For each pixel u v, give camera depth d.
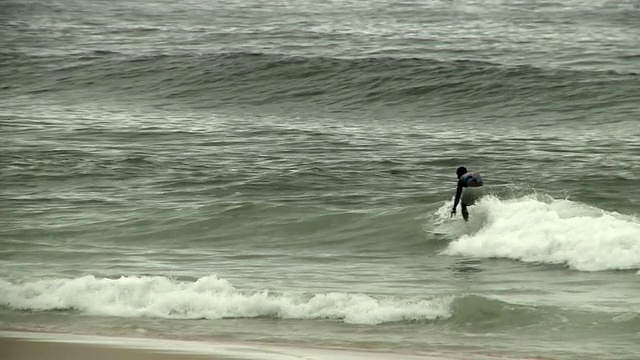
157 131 109.56
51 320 42.62
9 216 69.25
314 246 62.12
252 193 77.12
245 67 151.75
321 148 97.94
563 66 150.00
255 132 109.50
